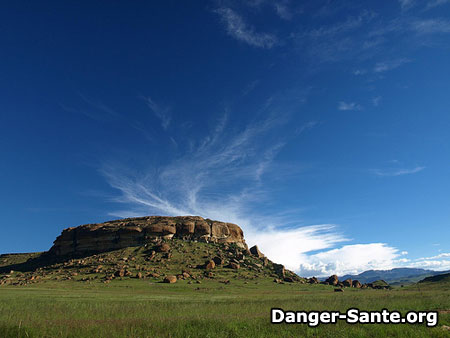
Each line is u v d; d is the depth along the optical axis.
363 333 16.31
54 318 19.64
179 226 133.88
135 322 17.25
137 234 126.88
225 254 119.62
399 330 16.88
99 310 24.61
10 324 15.90
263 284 91.75
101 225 137.88
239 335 15.18
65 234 137.00
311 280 111.06
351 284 110.00
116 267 97.69
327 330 16.59
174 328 15.88
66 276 91.12
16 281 91.38
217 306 29.94
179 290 72.00
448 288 70.00
